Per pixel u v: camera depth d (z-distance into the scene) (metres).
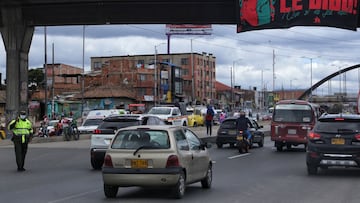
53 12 37.41
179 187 11.26
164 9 35.81
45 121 50.09
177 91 119.00
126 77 109.62
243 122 26.22
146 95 108.12
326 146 15.64
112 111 48.09
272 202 11.08
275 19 31.50
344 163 15.48
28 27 38.59
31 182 14.84
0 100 87.00
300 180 15.05
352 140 15.49
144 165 11.12
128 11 36.41
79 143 33.12
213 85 148.62
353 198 11.66
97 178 15.76
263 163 20.62
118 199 11.50
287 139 26.77
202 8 35.19
